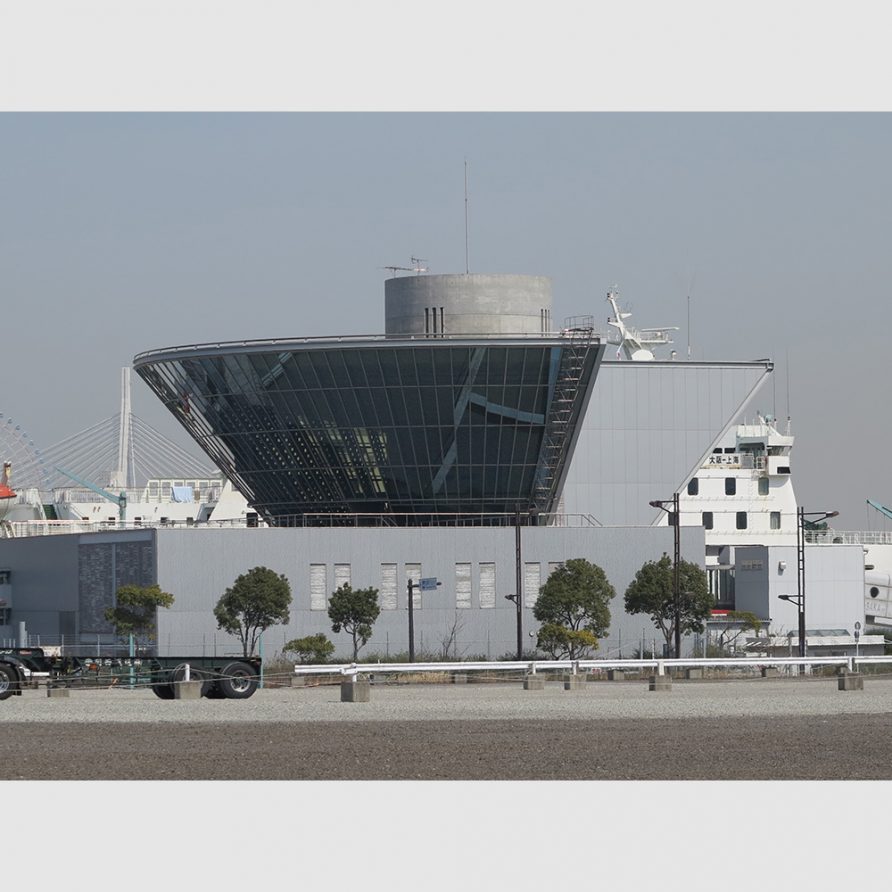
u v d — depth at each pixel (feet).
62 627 501.56
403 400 485.56
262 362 491.72
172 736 208.74
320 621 458.50
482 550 471.62
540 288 507.71
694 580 451.94
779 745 198.70
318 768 177.99
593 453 539.70
